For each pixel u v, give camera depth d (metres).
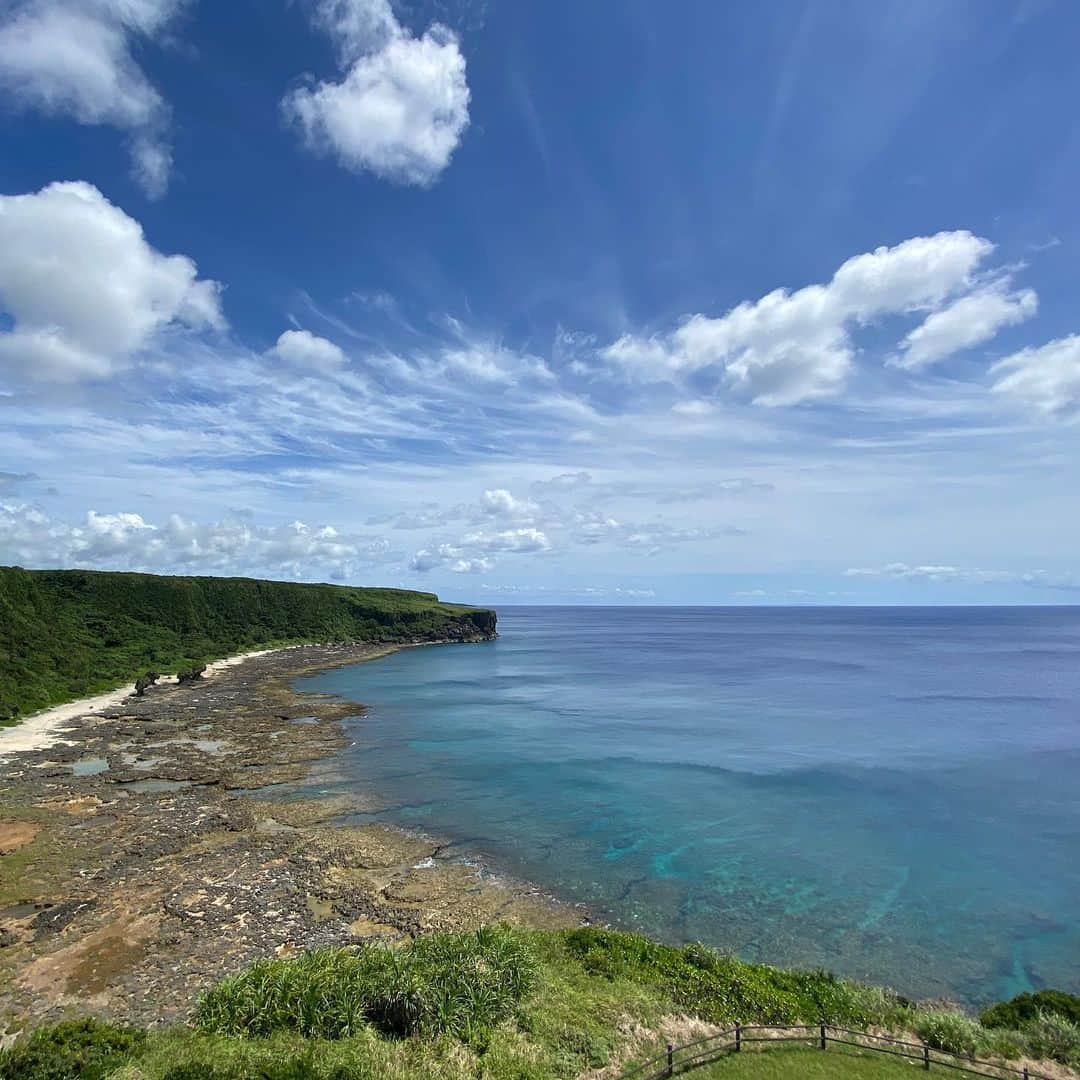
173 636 133.62
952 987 25.91
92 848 36.25
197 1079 14.72
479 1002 19.62
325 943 27.09
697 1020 20.64
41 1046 16.59
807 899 32.72
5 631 90.25
